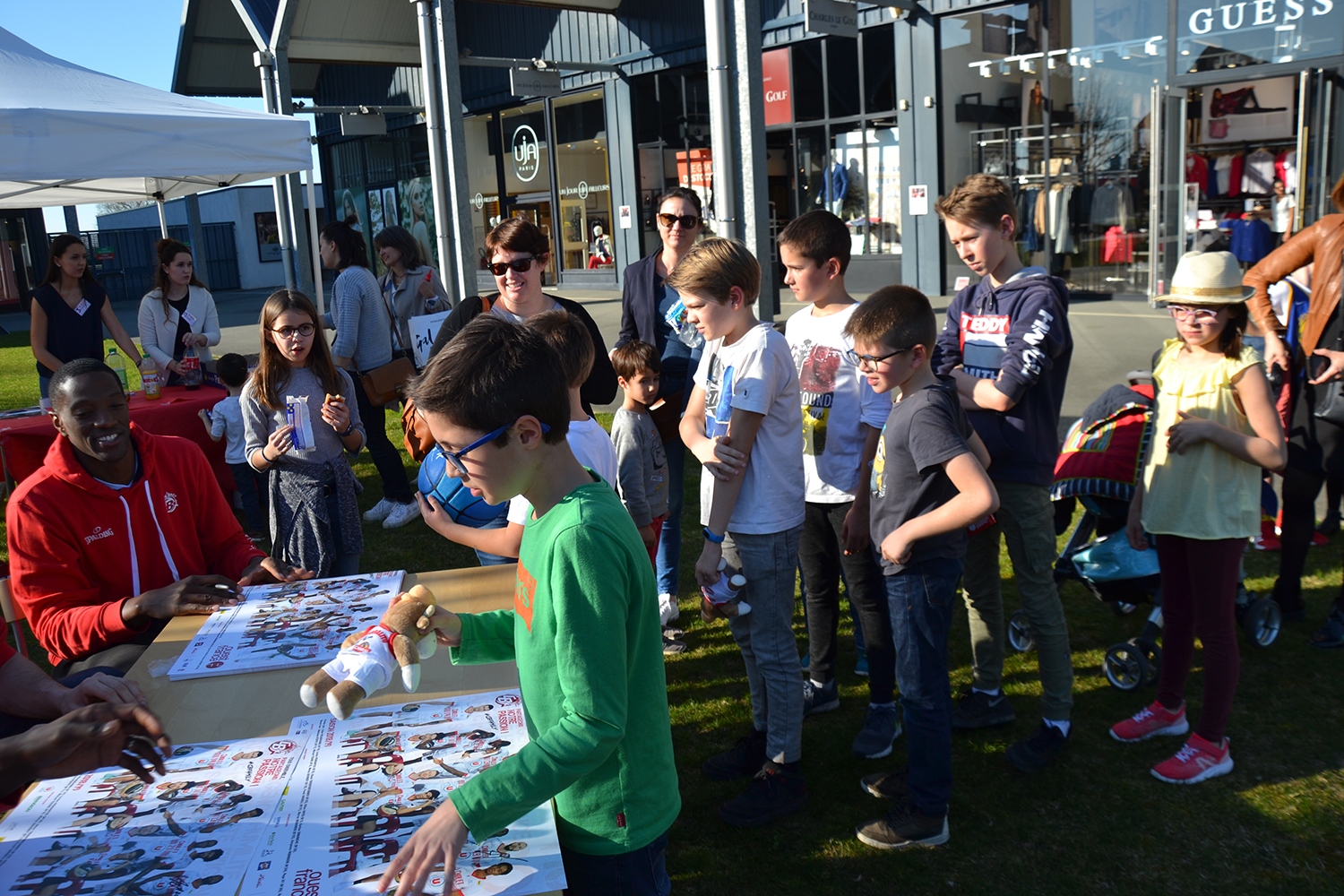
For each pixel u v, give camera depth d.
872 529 2.82
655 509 4.00
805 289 3.22
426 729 1.92
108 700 2.08
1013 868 2.75
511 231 3.44
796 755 3.03
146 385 6.20
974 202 3.06
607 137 17.92
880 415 3.04
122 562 2.89
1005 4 12.96
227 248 32.75
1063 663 3.18
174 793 1.71
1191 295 2.83
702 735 3.59
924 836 2.82
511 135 19.91
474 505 2.76
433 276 6.48
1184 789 3.05
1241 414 2.92
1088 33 12.53
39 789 1.74
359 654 1.59
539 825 1.62
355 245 6.05
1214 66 11.46
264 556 3.04
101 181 8.52
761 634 2.97
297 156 5.70
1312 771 3.10
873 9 13.94
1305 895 2.57
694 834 2.99
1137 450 3.76
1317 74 10.88
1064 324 2.98
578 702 1.45
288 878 1.46
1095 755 3.28
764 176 5.31
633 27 16.78
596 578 1.47
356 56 14.00
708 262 2.78
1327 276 3.81
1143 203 12.69
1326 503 5.30
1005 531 3.15
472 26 19.66
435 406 1.46
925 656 2.72
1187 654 3.24
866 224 14.99
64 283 6.64
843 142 14.95
